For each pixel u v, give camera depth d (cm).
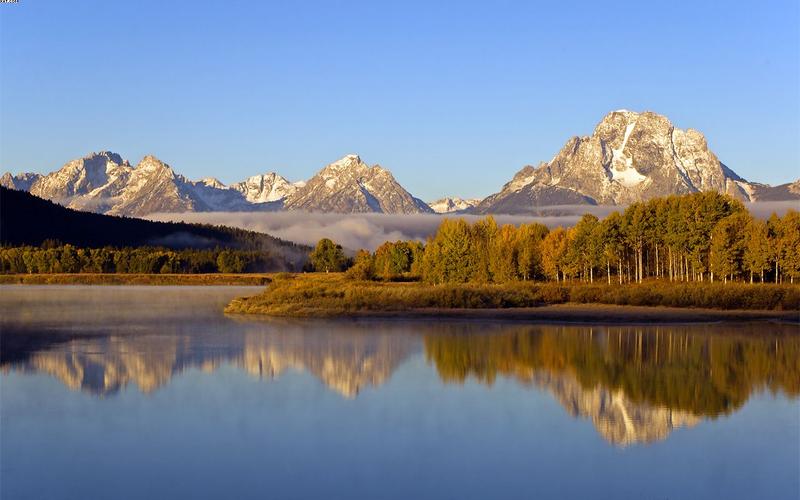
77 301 12912
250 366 5366
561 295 10594
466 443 3462
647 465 3173
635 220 12838
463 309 9600
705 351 6103
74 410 4056
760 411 4053
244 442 3469
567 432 3641
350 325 8100
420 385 4697
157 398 4350
